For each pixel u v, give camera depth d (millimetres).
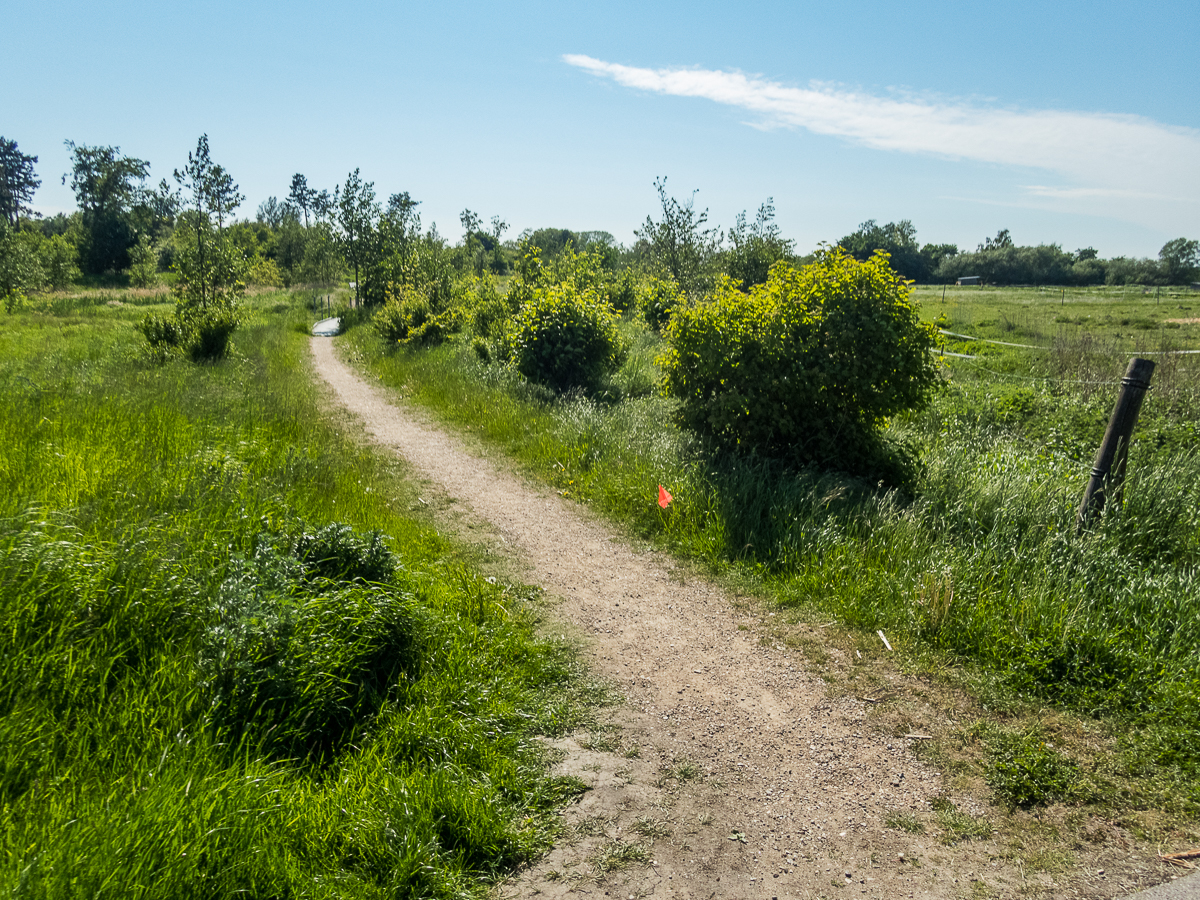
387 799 2867
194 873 2309
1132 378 5312
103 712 3090
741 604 5195
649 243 21641
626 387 12602
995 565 5148
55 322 27391
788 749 3553
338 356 20828
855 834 2979
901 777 3340
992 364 15227
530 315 12734
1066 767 3355
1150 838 2938
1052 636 4258
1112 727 3648
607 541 6492
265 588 3777
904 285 7145
